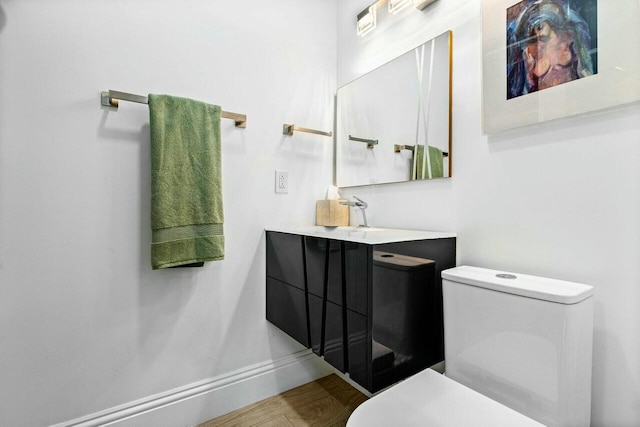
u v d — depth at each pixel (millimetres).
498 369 908
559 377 788
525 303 850
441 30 1333
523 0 1041
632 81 825
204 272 1405
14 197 1042
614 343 874
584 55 904
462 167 1248
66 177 1120
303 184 1724
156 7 1293
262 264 1577
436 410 794
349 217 1797
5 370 1039
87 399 1164
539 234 1021
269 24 1605
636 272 838
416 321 1126
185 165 1249
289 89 1674
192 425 1361
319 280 1233
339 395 1578
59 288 1112
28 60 1060
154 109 1194
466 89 1232
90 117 1157
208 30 1418
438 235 1219
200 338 1397
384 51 1598
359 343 1032
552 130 991
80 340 1150
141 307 1263
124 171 1222
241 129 1506
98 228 1177
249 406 1493
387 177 1572
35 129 1071
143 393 1271
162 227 1187
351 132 1773
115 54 1204
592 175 909
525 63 1036
